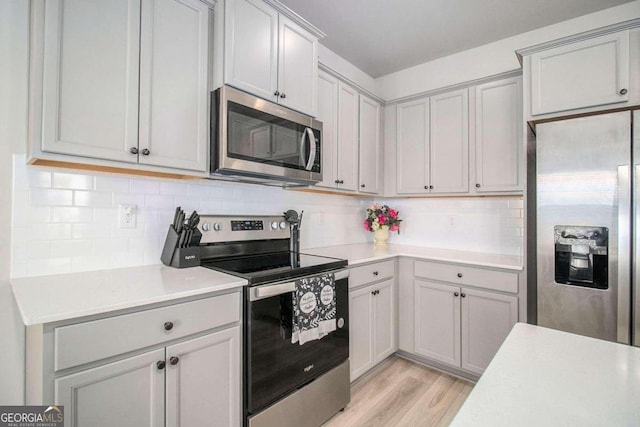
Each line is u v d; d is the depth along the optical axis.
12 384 1.31
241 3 1.66
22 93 1.34
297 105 1.94
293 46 1.93
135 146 1.36
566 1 2.08
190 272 1.55
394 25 2.37
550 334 0.92
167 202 1.79
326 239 2.84
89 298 1.09
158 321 1.15
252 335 1.43
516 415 0.55
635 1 2.08
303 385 1.67
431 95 2.71
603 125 1.67
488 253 2.63
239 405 1.41
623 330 1.58
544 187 1.82
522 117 2.24
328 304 1.76
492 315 2.13
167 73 1.46
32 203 1.38
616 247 1.62
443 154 2.64
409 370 2.41
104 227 1.57
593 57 1.80
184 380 1.23
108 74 1.29
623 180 1.60
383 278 2.41
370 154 2.80
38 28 1.13
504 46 2.56
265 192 2.29
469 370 2.23
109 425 1.05
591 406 0.58
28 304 1.02
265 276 1.50
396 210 3.24
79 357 0.98
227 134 1.57
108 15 1.29
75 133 1.21
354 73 3.04
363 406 1.97
